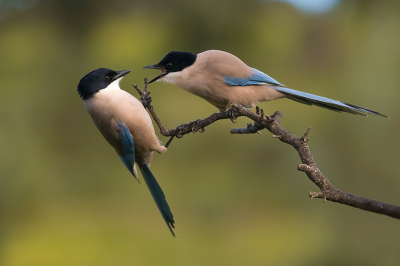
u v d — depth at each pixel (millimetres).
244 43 15133
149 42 15094
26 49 15492
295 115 14008
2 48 15477
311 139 13602
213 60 6566
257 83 6629
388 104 13539
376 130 13336
